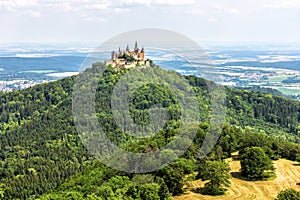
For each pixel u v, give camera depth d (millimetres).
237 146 79125
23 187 111750
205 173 62875
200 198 59906
